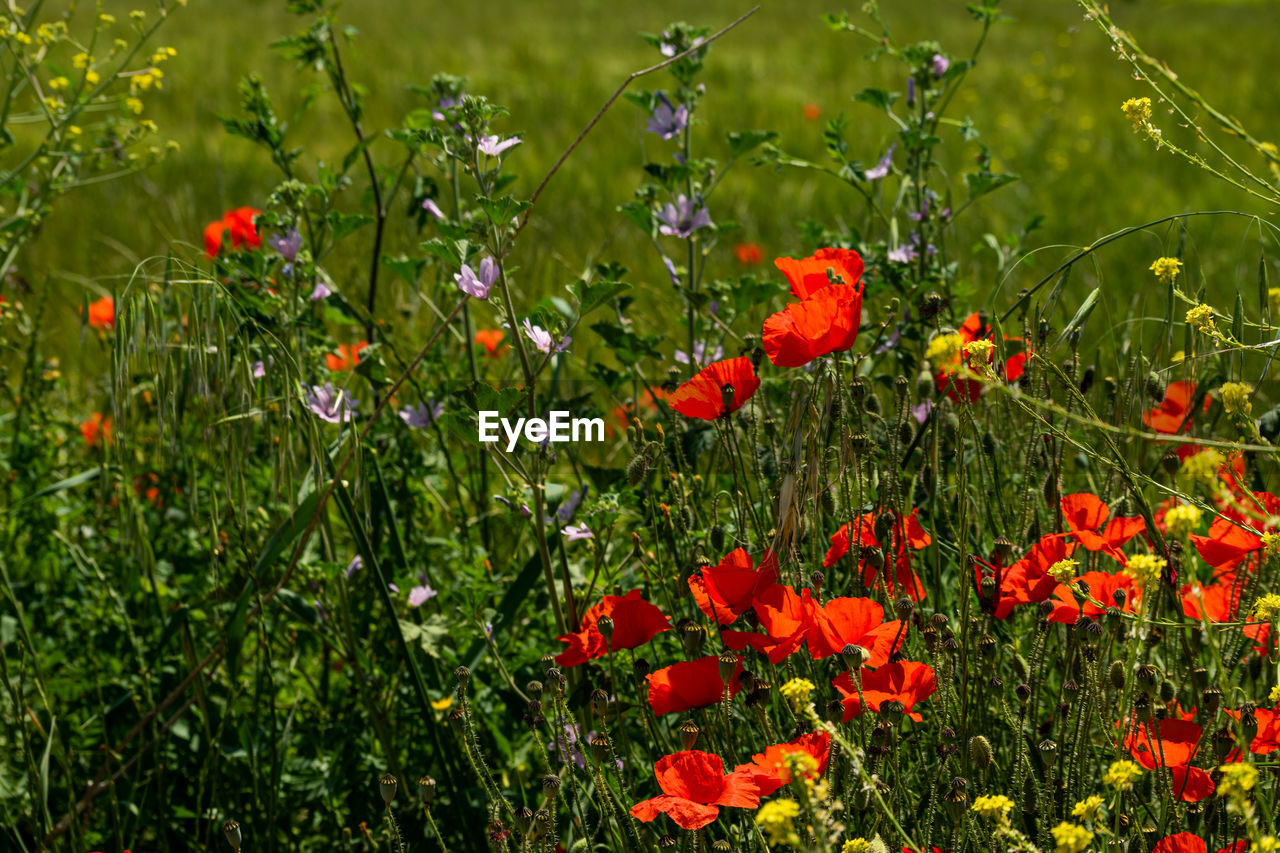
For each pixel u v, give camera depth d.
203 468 3.59
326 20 3.49
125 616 3.35
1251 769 2.75
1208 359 3.18
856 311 2.94
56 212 7.27
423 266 3.41
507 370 3.55
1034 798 2.90
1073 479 3.39
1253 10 27.09
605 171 10.20
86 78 3.58
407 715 3.33
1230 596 3.04
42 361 4.06
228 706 3.19
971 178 3.42
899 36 20.67
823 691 3.03
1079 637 2.90
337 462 3.25
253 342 3.29
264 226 3.34
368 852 3.23
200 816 3.24
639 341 3.32
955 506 3.16
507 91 15.05
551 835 2.88
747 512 3.12
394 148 11.38
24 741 3.14
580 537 3.23
